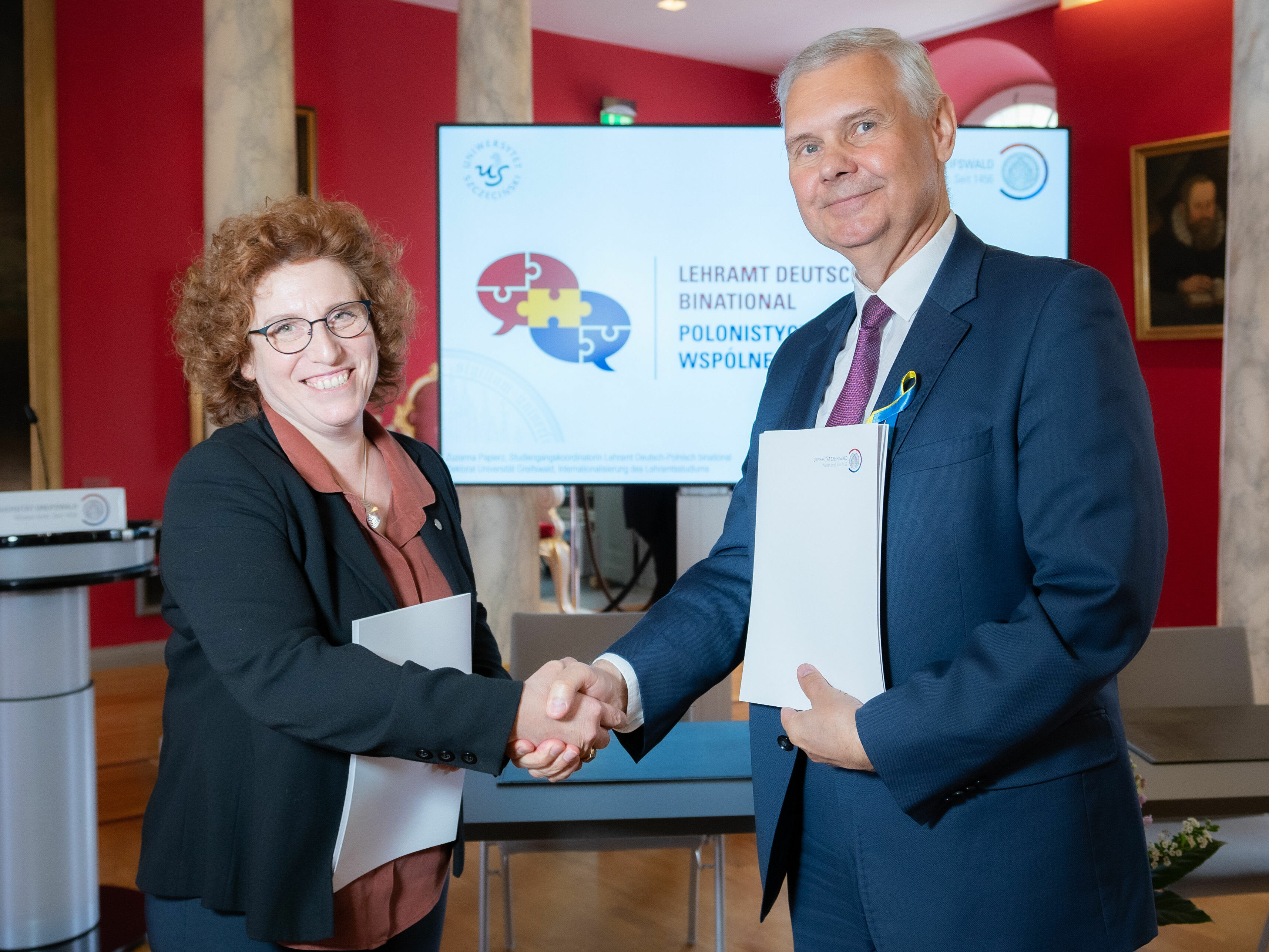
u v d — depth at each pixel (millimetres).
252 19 4410
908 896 1104
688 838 2398
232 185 4441
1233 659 2725
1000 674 1007
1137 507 1021
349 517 1267
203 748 1172
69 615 2504
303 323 1244
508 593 4551
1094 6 5723
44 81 5137
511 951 2627
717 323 4254
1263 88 3592
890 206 1174
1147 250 5516
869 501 1112
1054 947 1054
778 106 1301
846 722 1082
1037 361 1076
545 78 7254
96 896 2596
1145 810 1764
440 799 1247
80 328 5359
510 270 4219
